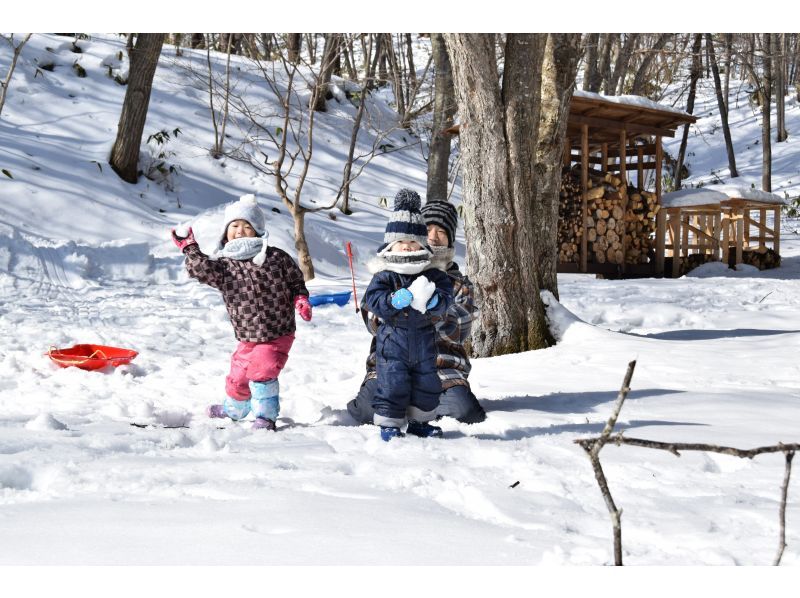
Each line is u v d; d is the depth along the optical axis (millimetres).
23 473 3154
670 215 21391
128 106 18859
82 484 3023
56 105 21250
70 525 2449
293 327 4918
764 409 4898
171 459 3512
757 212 32094
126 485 3010
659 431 4270
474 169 7543
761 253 22141
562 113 8188
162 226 17406
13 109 20578
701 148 40406
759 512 2795
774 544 2453
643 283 16656
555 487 3139
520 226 7594
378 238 19984
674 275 20688
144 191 18891
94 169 18547
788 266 22484
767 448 1763
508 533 2523
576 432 4332
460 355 5023
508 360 7184
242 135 22781
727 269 20875
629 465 3543
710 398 5273
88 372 6566
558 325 7883
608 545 2426
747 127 41594
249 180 21000
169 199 19047
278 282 4832
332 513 2637
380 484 3160
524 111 7473
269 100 24672
